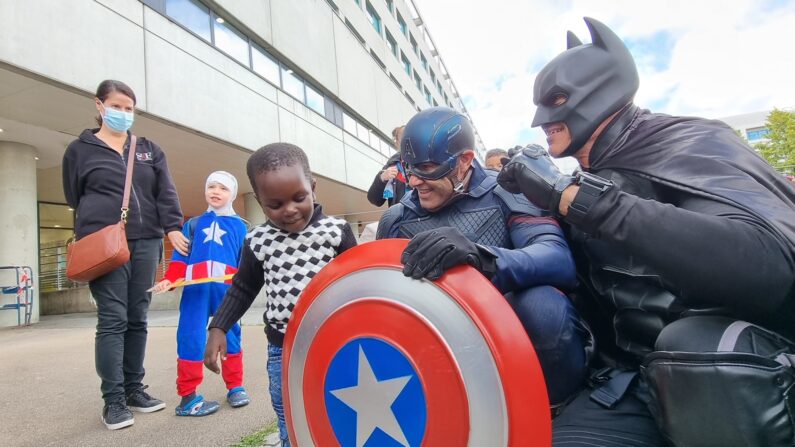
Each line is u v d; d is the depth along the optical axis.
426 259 0.80
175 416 2.39
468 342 0.75
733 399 0.74
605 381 1.17
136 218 2.52
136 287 2.53
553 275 1.08
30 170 8.36
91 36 6.33
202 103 8.35
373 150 17.02
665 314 1.02
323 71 13.19
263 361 3.82
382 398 0.81
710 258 0.79
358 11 17.02
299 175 1.42
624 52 1.14
